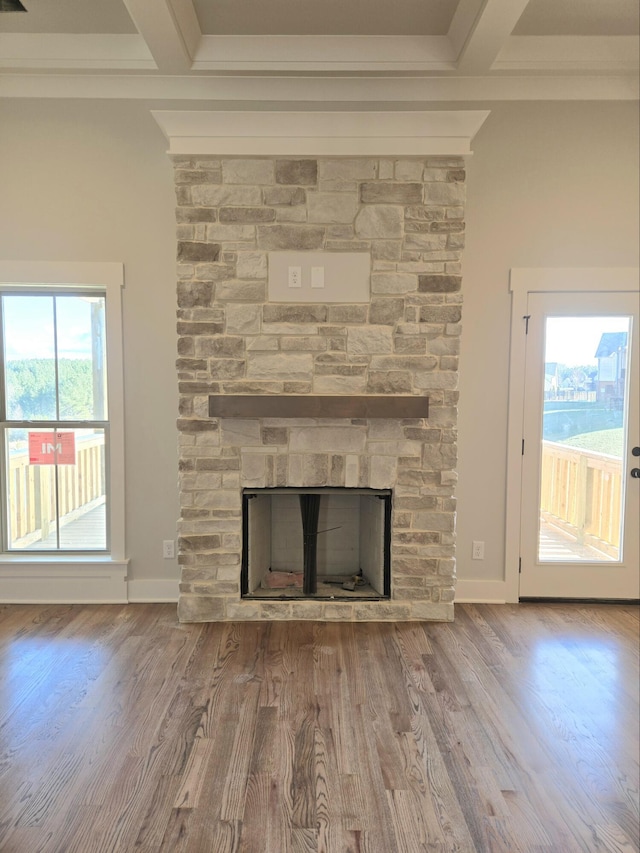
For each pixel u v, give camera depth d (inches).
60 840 65.0
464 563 138.9
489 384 135.6
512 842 65.4
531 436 136.3
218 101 128.3
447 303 123.4
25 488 139.6
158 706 92.4
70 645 114.3
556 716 90.8
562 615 131.2
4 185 130.0
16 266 131.0
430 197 121.9
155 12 98.7
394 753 80.9
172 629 122.5
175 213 125.0
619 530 138.3
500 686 99.7
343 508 141.2
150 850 63.8
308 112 116.3
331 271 122.5
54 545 140.4
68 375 137.9
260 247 122.2
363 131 119.0
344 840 65.5
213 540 126.0
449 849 64.3
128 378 134.1
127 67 121.6
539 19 113.0
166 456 135.5
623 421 136.4
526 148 131.3
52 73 125.0
